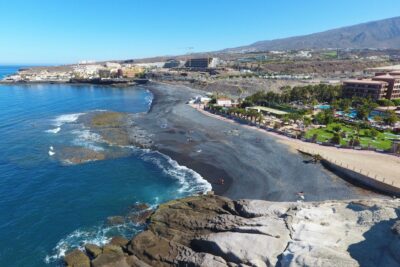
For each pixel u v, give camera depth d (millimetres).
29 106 154000
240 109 121062
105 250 39844
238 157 74500
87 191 58469
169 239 41062
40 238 44438
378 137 86000
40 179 63812
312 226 37375
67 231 46031
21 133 98625
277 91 185875
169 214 46719
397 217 35938
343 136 87188
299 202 47156
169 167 69750
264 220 40594
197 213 46656
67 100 176625
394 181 56031
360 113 106250
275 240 36000
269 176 62969
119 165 71188
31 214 50750
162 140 90062
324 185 58469
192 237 40594
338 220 38812
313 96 144875
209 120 117125
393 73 160750
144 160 74312
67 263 38156
